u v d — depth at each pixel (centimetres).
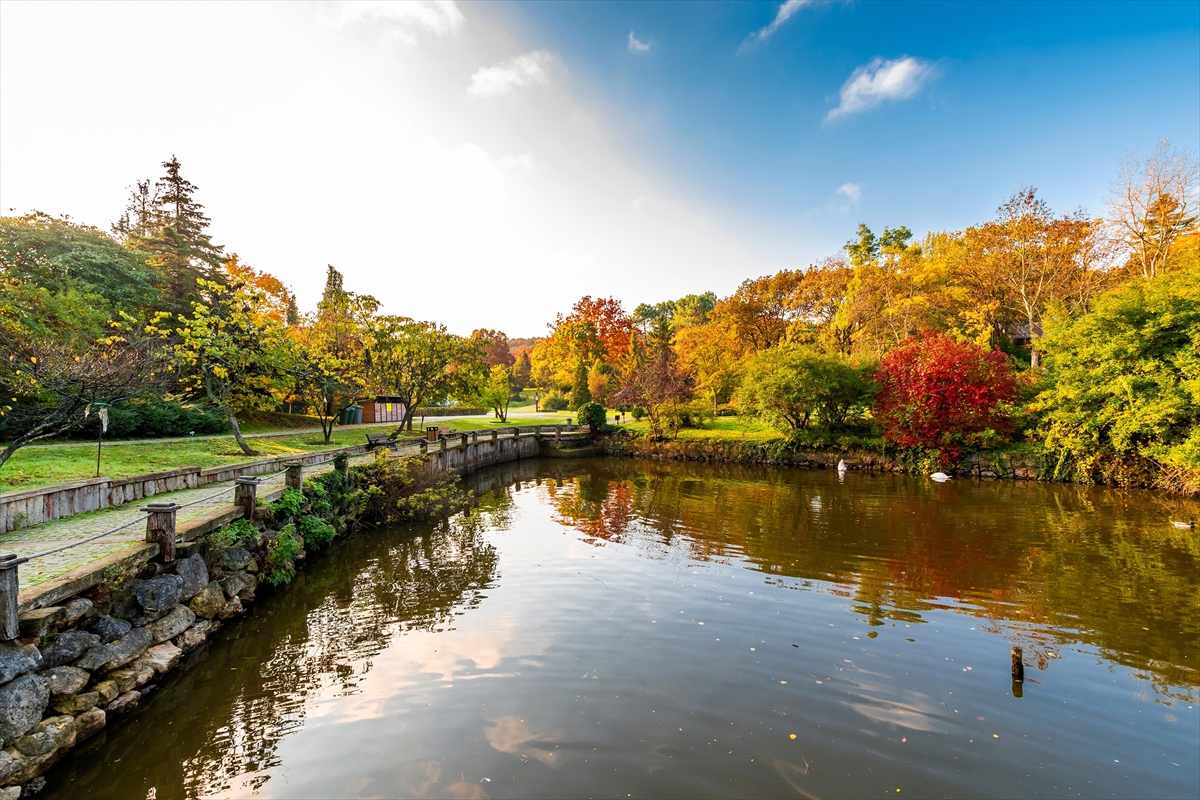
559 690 649
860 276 4000
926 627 830
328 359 2092
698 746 537
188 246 2953
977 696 634
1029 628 827
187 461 1491
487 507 1825
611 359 5953
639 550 1273
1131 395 1895
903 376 2484
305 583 1061
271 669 716
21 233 2155
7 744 486
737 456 2939
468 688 657
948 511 1655
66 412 1024
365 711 612
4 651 501
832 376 2652
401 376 2706
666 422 3375
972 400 2288
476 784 484
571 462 3147
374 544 1351
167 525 762
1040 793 472
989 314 3328
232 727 586
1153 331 1845
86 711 564
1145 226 2578
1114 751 533
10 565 511
